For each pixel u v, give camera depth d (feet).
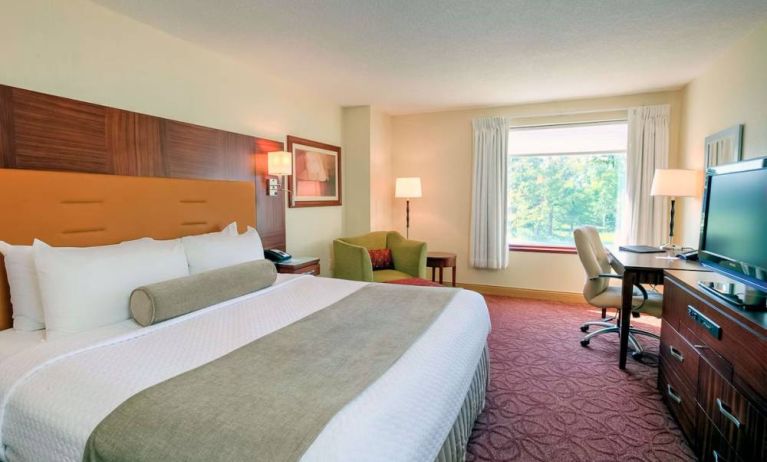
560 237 15.52
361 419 3.32
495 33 8.61
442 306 6.78
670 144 13.35
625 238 13.96
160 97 8.46
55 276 5.30
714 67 10.37
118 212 7.16
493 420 7.03
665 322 7.58
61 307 5.27
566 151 14.99
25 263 5.55
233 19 7.92
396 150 17.28
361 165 15.48
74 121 6.73
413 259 13.65
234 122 10.37
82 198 6.60
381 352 4.76
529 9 7.52
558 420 7.02
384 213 16.84
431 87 12.81
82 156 6.86
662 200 13.28
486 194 15.62
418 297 7.36
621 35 8.70
